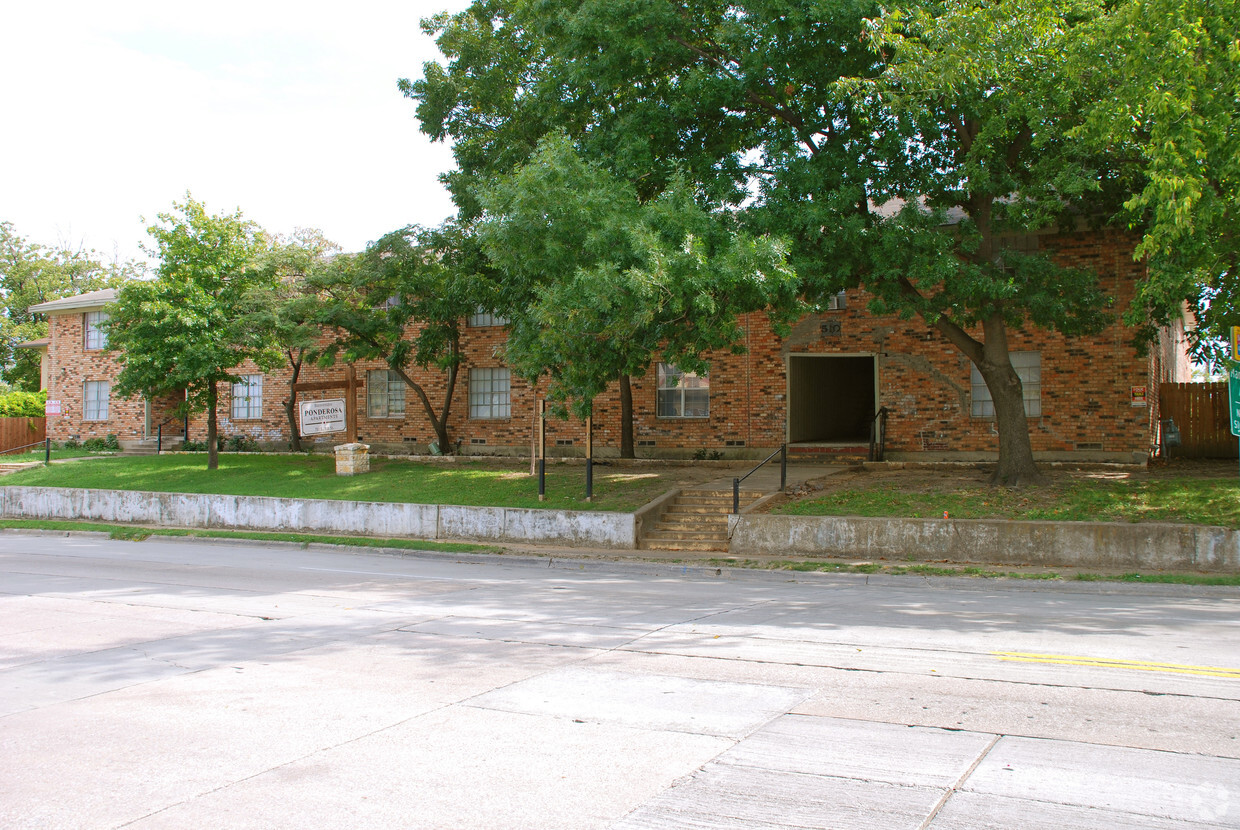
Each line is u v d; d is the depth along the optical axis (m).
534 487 20.09
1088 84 13.21
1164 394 22.08
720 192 14.96
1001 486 16.33
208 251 24.38
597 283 12.39
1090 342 20.86
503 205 14.45
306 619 10.05
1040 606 10.80
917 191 14.97
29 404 38.19
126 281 24.78
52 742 5.75
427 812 4.49
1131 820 4.27
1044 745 5.38
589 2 14.89
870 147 15.25
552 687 6.88
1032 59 13.24
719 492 18.22
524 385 27.98
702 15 15.98
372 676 7.32
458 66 21.98
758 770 5.01
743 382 24.55
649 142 15.80
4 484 24.95
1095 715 5.99
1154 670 7.25
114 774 5.14
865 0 13.54
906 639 8.62
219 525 20.98
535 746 5.49
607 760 5.21
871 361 31.86
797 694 6.61
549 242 13.62
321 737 5.74
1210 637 8.69
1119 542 13.35
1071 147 13.60
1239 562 12.73
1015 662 7.59
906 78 12.91
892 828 4.20
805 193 14.48
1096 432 20.77
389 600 11.46
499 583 13.22
